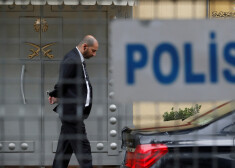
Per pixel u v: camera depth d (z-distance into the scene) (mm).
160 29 9258
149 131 13781
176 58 9266
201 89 9281
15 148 14273
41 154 13859
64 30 14797
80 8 17812
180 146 13289
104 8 18328
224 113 14008
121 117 12984
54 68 20031
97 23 11102
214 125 13703
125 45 9273
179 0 10859
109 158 15367
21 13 19891
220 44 9258
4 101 13406
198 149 13234
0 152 14109
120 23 9258
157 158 13258
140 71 9273
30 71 20375
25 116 13422
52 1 15883
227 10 14523
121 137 14469
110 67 9711
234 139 13219
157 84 9266
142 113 13312
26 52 19719
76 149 14992
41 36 19391
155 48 9258
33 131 19125
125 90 9273
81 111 14828
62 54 15367
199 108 15812
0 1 14117
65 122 14977
